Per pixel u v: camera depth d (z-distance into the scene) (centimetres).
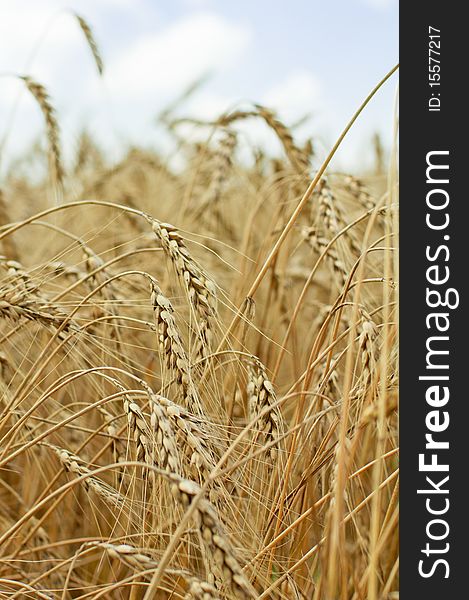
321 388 89
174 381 86
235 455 87
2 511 101
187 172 163
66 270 97
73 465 88
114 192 156
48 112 123
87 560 94
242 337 97
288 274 123
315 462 86
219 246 124
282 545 86
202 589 78
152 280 88
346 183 112
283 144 121
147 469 83
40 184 208
